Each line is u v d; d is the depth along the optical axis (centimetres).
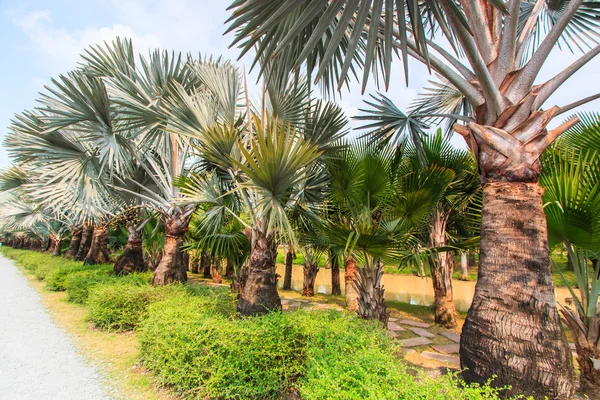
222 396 265
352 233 335
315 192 531
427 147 539
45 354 376
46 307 627
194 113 415
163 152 649
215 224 538
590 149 342
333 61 333
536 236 227
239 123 475
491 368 220
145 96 523
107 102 510
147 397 275
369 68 188
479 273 248
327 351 245
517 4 235
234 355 266
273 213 331
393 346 293
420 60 291
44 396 277
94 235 1016
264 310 384
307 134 438
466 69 280
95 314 476
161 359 293
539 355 209
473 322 239
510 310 222
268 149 301
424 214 407
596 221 258
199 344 278
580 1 228
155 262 1194
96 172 602
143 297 477
